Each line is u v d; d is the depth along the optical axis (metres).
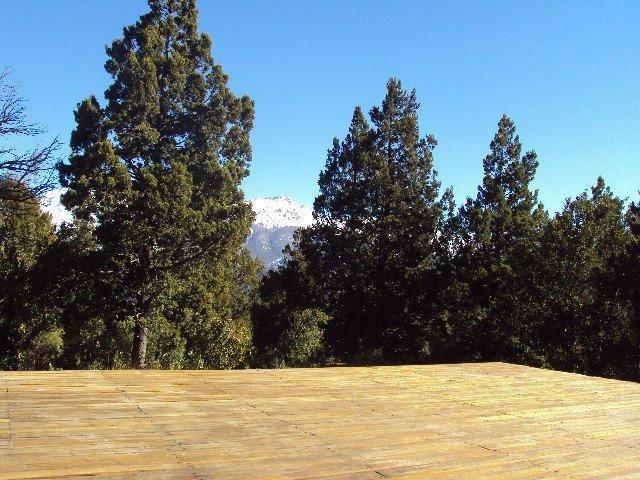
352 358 24.92
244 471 2.75
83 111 20.62
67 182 20.08
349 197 25.94
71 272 20.36
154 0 22.61
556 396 5.92
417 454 3.35
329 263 26.78
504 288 23.12
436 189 25.98
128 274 20.61
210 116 22.47
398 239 25.11
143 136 20.67
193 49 23.47
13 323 21.38
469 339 22.75
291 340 32.28
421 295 24.59
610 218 21.19
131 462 2.76
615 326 19.91
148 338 23.11
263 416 4.07
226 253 22.42
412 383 6.13
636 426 4.68
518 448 3.69
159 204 19.25
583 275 20.67
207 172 21.56
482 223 23.56
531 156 24.78
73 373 5.32
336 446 3.39
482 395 5.68
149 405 4.13
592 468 3.35
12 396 4.12
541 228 23.23
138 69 20.89
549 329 20.73
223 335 26.17
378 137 26.52
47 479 2.42
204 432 3.49
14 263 21.20
